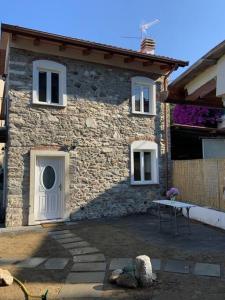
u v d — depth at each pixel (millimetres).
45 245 8125
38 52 10992
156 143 12992
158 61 12531
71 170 11305
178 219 11172
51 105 11031
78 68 11680
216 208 10320
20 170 10453
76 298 4980
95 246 7922
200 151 14617
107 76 12227
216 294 4988
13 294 5094
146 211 12594
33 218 10508
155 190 12859
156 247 7652
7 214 10203
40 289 5332
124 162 12320
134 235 8922
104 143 11953
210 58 3932
